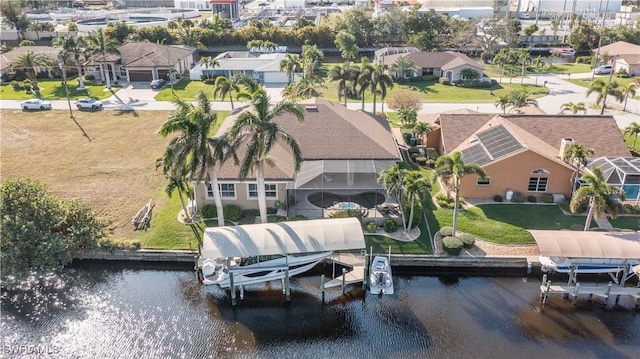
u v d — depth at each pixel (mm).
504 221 44219
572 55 129875
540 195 47625
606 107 79875
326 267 39812
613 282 37625
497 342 32094
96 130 68812
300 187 44094
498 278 38812
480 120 57344
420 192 40000
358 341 32344
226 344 32125
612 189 37906
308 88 69938
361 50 130375
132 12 186500
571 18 147250
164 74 95938
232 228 37781
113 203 48156
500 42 126625
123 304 35656
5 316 34219
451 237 40375
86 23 151500
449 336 32625
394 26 131125
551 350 31422
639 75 102188
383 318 34344
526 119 54406
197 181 39406
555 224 43781
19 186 38062
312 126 51312
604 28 132500
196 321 34062
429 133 59125
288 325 33781
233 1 171625
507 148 47562
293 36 128375
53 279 38219
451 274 39344
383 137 52938
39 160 58344
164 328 33406
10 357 30875
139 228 43406
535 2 194250
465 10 167000
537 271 39031
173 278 38719
